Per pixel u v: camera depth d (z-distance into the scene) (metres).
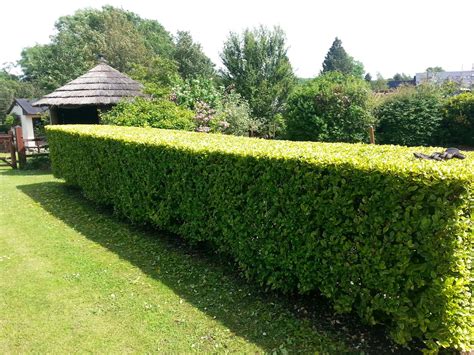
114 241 6.48
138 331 3.88
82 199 9.46
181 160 5.66
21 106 36.94
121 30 42.91
